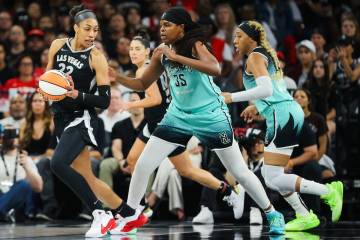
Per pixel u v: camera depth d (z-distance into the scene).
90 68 15.46
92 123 15.49
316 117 21.70
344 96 22.56
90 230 15.44
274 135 16.22
